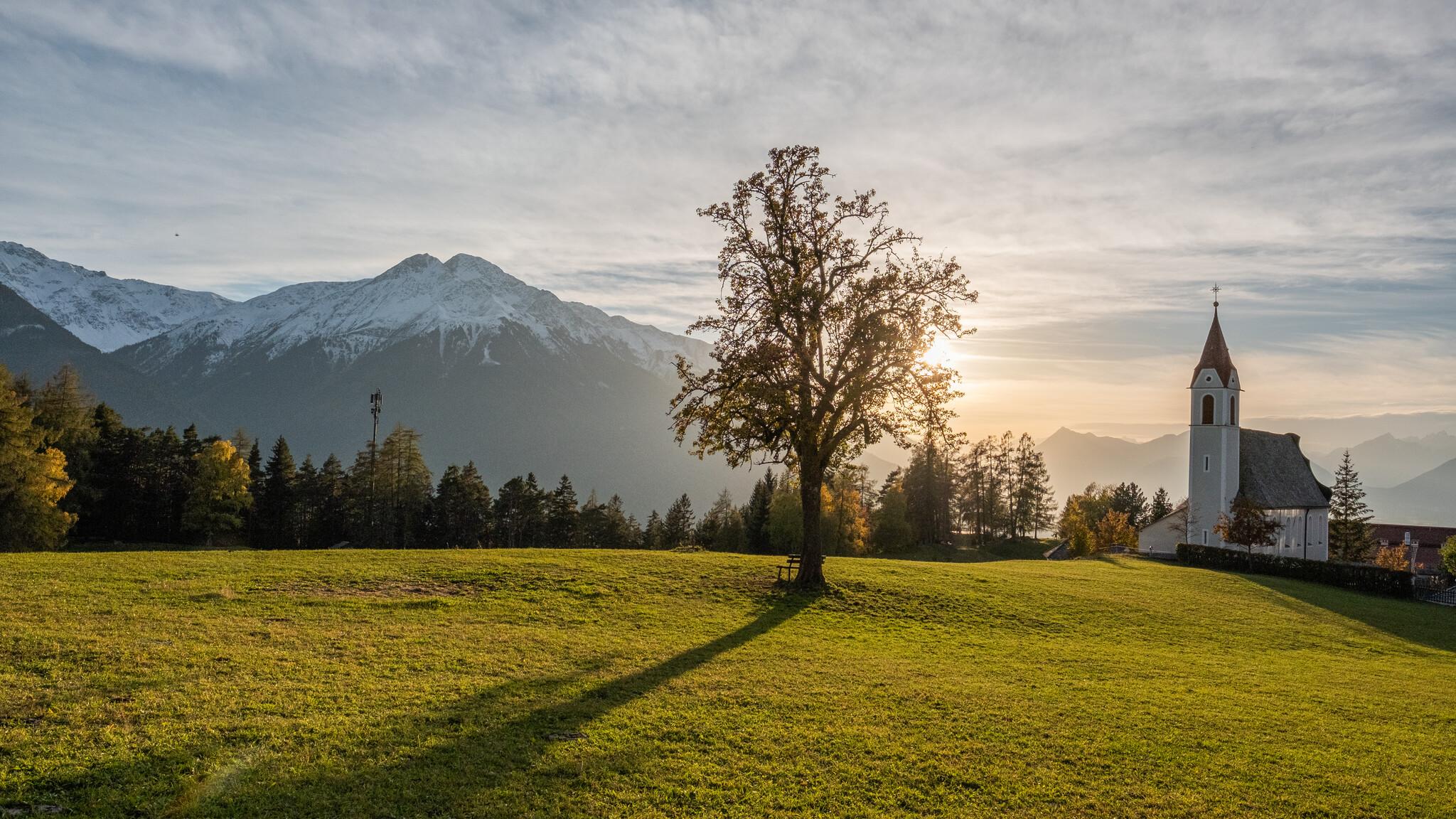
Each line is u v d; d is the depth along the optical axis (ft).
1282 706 63.46
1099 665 74.90
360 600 74.95
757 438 105.81
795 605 92.94
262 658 52.85
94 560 85.92
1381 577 170.60
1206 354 266.98
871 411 104.53
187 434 283.79
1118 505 463.01
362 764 37.86
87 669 47.03
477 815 34.14
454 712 45.80
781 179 103.45
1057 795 41.29
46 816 30.48
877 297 101.81
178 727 39.68
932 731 49.60
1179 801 41.70
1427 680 82.48
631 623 77.00
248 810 32.63
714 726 47.29
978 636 86.63
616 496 448.24
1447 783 47.50
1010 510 372.58
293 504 289.94
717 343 104.06
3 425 175.01
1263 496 265.75
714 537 389.80
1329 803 42.80
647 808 36.24
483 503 329.72
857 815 37.35
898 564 136.26
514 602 80.38
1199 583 149.07
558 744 42.32
